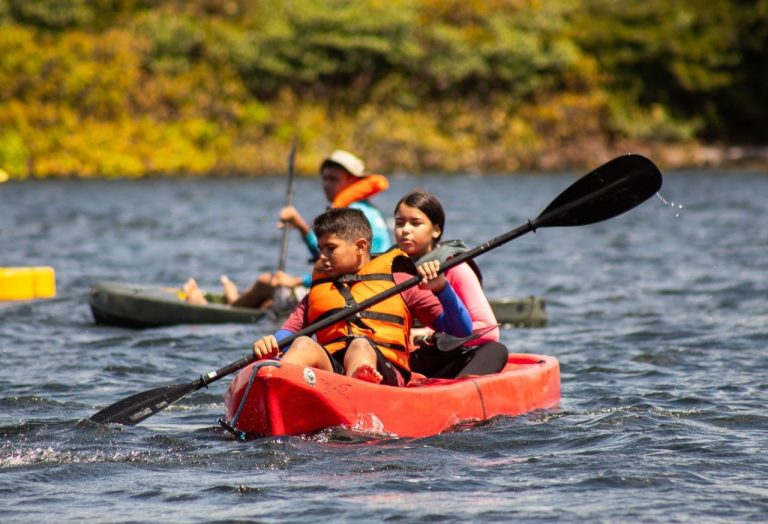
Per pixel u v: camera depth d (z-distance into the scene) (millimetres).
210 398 22797
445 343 19922
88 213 81062
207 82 137750
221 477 16453
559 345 29578
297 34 142750
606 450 17875
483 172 140250
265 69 141125
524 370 21688
